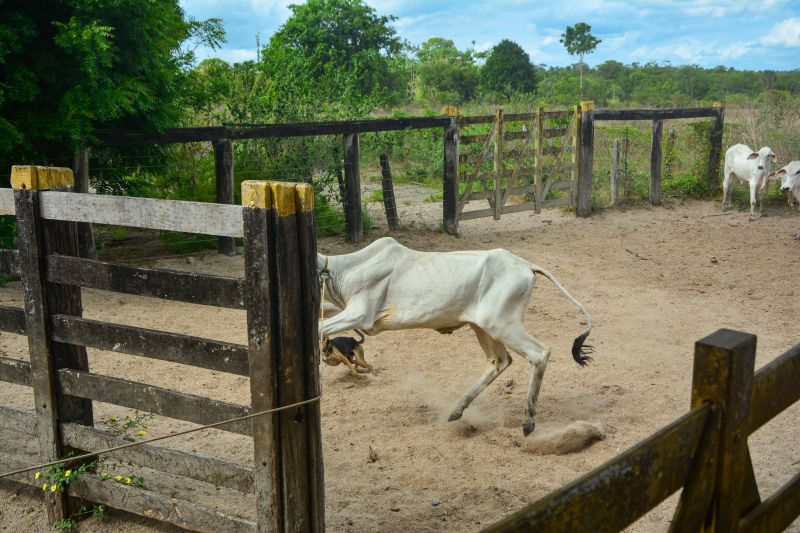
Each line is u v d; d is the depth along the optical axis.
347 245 12.04
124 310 8.52
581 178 14.79
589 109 14.53
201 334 7.87
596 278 10.45
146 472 5.03
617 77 67.88
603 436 5.59
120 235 11.45
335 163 12.99
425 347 7.75
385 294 5.68
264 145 12.55
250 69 13.34
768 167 14.10
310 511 3.63
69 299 4.23
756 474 5.01
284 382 3.43
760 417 2.59
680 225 14.10
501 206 14.05
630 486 2.12
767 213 15.03
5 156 9.30
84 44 8.50
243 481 3.66
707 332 8.17
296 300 3.40
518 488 4.88
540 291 9.85
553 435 5.53
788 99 18.77
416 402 6.34
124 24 9.14
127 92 9.13
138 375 6.72
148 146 11.14
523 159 14.27
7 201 4.15
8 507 4.61
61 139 9.09
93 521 4.39
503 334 5.64
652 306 9.16
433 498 4.75
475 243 12.59
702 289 9.89
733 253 11.86
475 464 5.24
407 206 15.82
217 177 10.89
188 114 12.23
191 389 6.44
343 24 37.12
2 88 8.53
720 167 17.17
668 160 17.55
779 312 8.86
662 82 59.75
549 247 12.34
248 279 3.39
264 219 3.28
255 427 3.51
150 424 5.82
